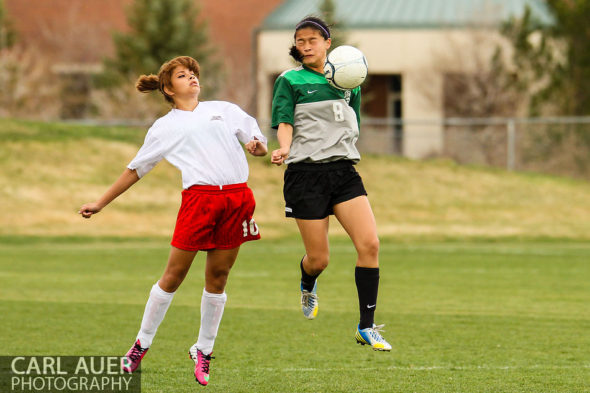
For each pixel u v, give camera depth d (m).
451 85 119.25
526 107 113.50
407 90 129.25
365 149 108.06
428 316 33.62
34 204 81.00
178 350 26.67
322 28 23.20
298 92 22.88
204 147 20.34
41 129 98.62
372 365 24.56
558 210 85.94
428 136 106.88
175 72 20.75
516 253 60.06
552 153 100.19
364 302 22.38
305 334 29.64
